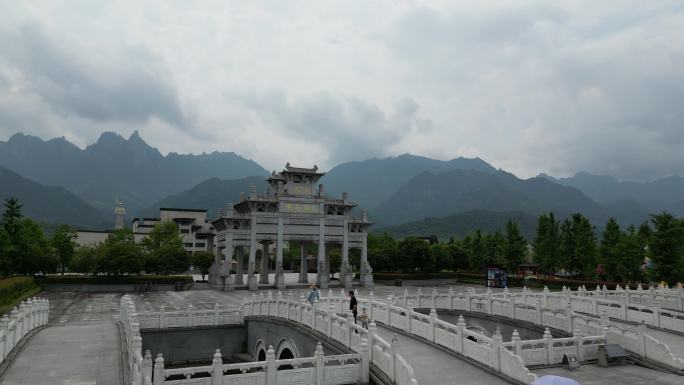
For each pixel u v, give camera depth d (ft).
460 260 328.70
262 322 119.24
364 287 259.60
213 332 127.65
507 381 65.67
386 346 67.67
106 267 229.45
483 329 112.47
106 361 82.02
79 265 281.54
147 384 54.03
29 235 233.35
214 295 209.87
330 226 257.75
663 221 195.31
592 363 80.53
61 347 92.53
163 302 182.60
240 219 239.71
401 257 301.22
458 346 78.13
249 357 124.26
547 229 272.51
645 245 233.55
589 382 69.36
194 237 469.98
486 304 120.37
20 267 219.82
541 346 82.23
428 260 301.63
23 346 92.84
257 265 433.07
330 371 69.00
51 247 262.67
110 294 214.69
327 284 250.57
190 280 243.60
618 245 232.12
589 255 247.50
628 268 228.63
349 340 79.71
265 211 246.06
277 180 257.96
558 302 129.59
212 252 318.65
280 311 111.96
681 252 194.39
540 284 245.86
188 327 124.67
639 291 139.23
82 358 83.92
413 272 308.19
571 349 80.64
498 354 68.85
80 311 156.97
